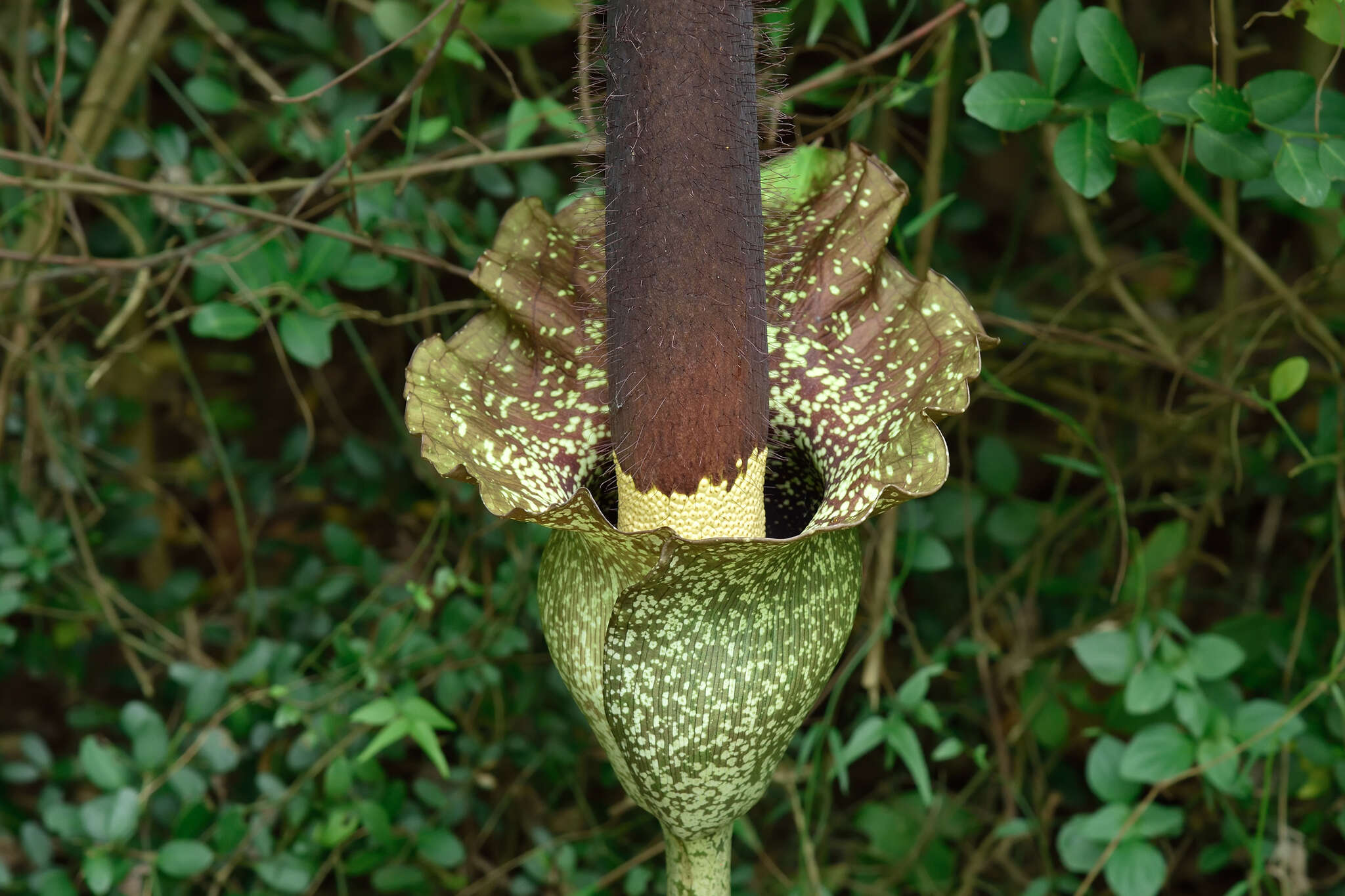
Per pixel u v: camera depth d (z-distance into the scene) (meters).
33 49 0.95
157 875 0.89
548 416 0.73
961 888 0.96
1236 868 1.01
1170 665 0.87
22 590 0.98
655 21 0.66
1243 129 0.79
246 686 0.95
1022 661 0.96
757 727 0.69
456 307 0.92
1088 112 0.80
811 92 0.88
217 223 0.92
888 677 0.98
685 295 0.67
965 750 1.00
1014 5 0.96
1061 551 0.99
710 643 0.68
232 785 1.00
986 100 0.80
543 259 0.74
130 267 0.88
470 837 1.00
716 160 0.67
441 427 0.69
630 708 0.68
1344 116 0.79
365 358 0.96
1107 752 0.88
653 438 0.68
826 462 0.73
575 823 1.02
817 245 0.74
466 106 1.01
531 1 0.89
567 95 1.00
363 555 0.97
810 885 0.90
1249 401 0.90
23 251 0.94
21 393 0.99
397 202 0.93
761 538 0.66
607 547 0.68
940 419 0.68
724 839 0.72
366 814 0.91
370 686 0.91
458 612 0.94
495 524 0.94
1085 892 0.92
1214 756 0.86
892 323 0.72
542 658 0.98
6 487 0.96
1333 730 0.90
